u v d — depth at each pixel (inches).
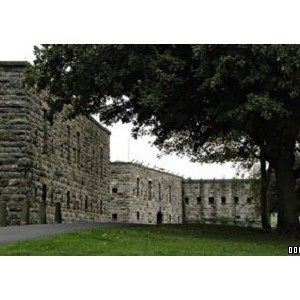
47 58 995.9
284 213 1080.2
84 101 1058.1
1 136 1245.1
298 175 1145.4
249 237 967.0
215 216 3078.2
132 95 1027.3
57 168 1481.3
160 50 929.5
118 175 2674.7
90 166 1847.9
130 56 892.6
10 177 1237.7
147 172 2844.5
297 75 829.8
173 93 914.7
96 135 1942.7
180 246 719.7
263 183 1521.9
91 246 658.8
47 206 1385.3
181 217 3129.9
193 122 1050.1
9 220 1222.9
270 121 923.4
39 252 601.6
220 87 906.1
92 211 1861.5
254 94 860.6
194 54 861.2
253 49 816.9
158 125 1126.4
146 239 767.1
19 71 1256.2
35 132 1306.6
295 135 979.3
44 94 1363.2
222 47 835.4
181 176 3157.0
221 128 1069.1
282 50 812.0
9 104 1250.0
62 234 762.2
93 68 943.0
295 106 903.7
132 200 2677.2
